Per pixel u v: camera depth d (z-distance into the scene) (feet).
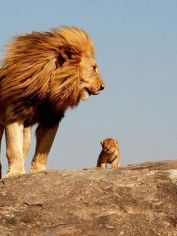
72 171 41.14
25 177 40.86
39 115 48.37
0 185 40.75
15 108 47.06
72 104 49.37
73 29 49.57
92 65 49.57
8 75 47.50
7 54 48.16
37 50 47.98
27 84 47.14
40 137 49.75
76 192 38.29
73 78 48.80
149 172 40.32
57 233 34.96
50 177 40.04
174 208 37.32
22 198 38.24
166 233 35.78
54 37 48.80
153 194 38.22
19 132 47.16
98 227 35.60
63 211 36.68
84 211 36.73
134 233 35.37
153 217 36.60
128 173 40.27
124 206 37.32
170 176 39.65
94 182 39.01
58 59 48.39
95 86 49.67
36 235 34.63
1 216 35.60
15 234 34.32
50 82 47.83
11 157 46.60
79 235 34.94
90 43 49.88
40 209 36.96
